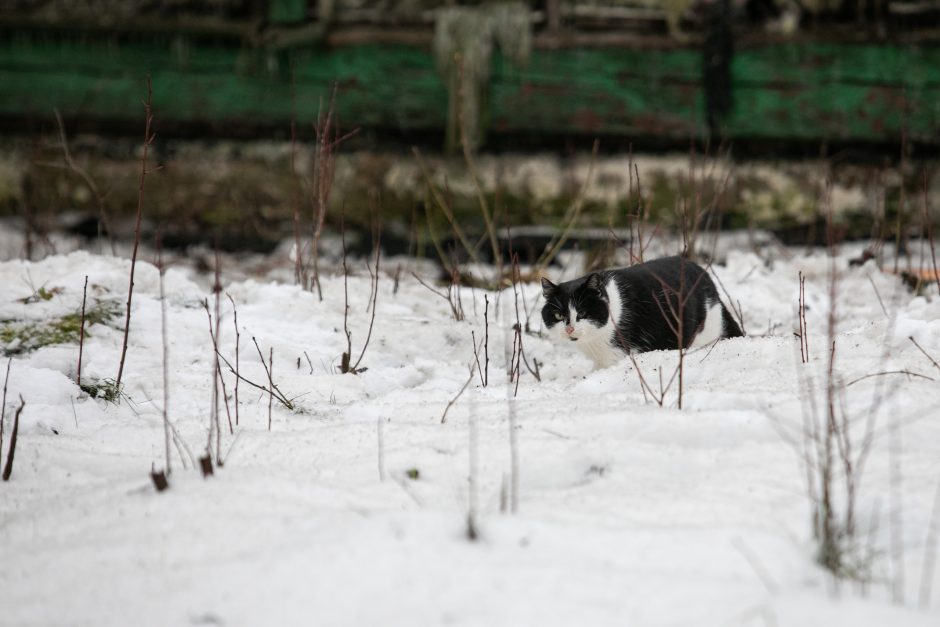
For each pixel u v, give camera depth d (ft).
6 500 14.71
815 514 11.66
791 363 18.86
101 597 11.23
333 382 21.42
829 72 45.55
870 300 30.78
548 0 45.21
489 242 44.09
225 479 14.20
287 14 45.06
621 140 46.37
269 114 46.24
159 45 45.85
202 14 45.85
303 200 45.50
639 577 10.72
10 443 16.21
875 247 38.68
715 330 25.71
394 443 15.65
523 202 45.85
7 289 26.30
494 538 11.74
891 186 45.83
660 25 45.34
